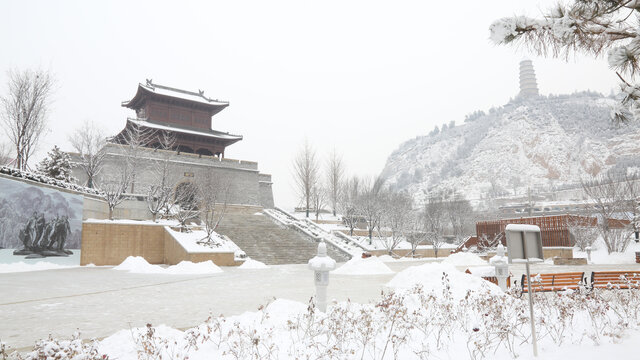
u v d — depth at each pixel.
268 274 20.34
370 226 41.16
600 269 23.98
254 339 5.38
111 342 5.75
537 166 193.38
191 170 47.25
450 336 6.69
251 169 53.56
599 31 3.94
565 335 6.68
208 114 55.94
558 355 5.62
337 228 47.09
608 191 35.72
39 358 3.93
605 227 32.97
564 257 31.97
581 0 3.78
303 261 31.55
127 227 26.91
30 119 26.89
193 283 15.87
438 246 45.50
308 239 37.03
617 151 183.88
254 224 40.16
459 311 7.89
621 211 34.34
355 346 5.91
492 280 12.77
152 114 52.06
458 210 58.91
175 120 53.41
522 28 3.96
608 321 7.34
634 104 3.95
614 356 5.40
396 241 39.88
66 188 24.86
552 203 114.62
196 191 39.88
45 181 24.50
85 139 36.47
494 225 43.56
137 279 17.23
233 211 49.84
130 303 10.72
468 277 11.64
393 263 32.72
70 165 34.75
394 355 5.54
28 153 26.91
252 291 13.32
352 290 13.40
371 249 37.94
